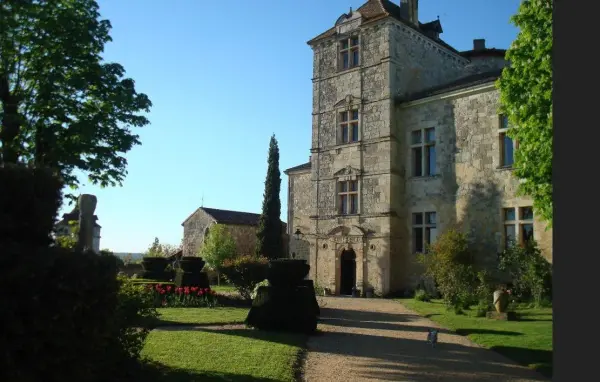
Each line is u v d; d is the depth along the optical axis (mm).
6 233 5438
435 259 25125
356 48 33594
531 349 11602
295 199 43031
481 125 27422
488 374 9383
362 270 30812
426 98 29766
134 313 7895
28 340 5098
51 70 14633
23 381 5012
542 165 13648
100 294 5957
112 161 15320
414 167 30703
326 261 33250
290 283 14648
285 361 9773
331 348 12000
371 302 26531
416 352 11672
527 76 14406
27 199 5621
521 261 22109
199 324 15133
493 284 22250
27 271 5102
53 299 5324
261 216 43469
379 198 30672
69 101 14609
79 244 6680
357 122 32781
